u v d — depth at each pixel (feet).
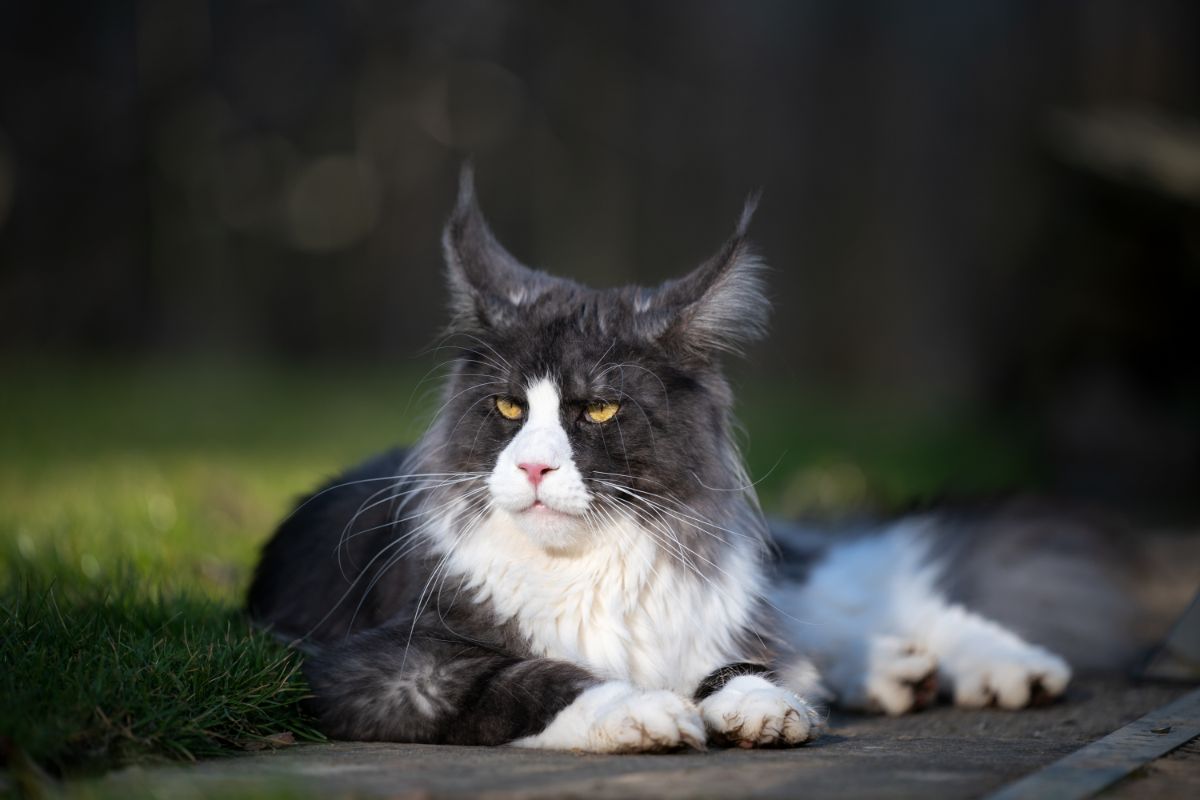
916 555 22.66
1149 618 26.53
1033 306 58.59
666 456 17.58
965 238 74.74
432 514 17.92
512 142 104.01
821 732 16.20
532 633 17.04
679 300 18.04
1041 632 23.52
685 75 96.94
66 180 100.73
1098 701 19.57
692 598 17.57
